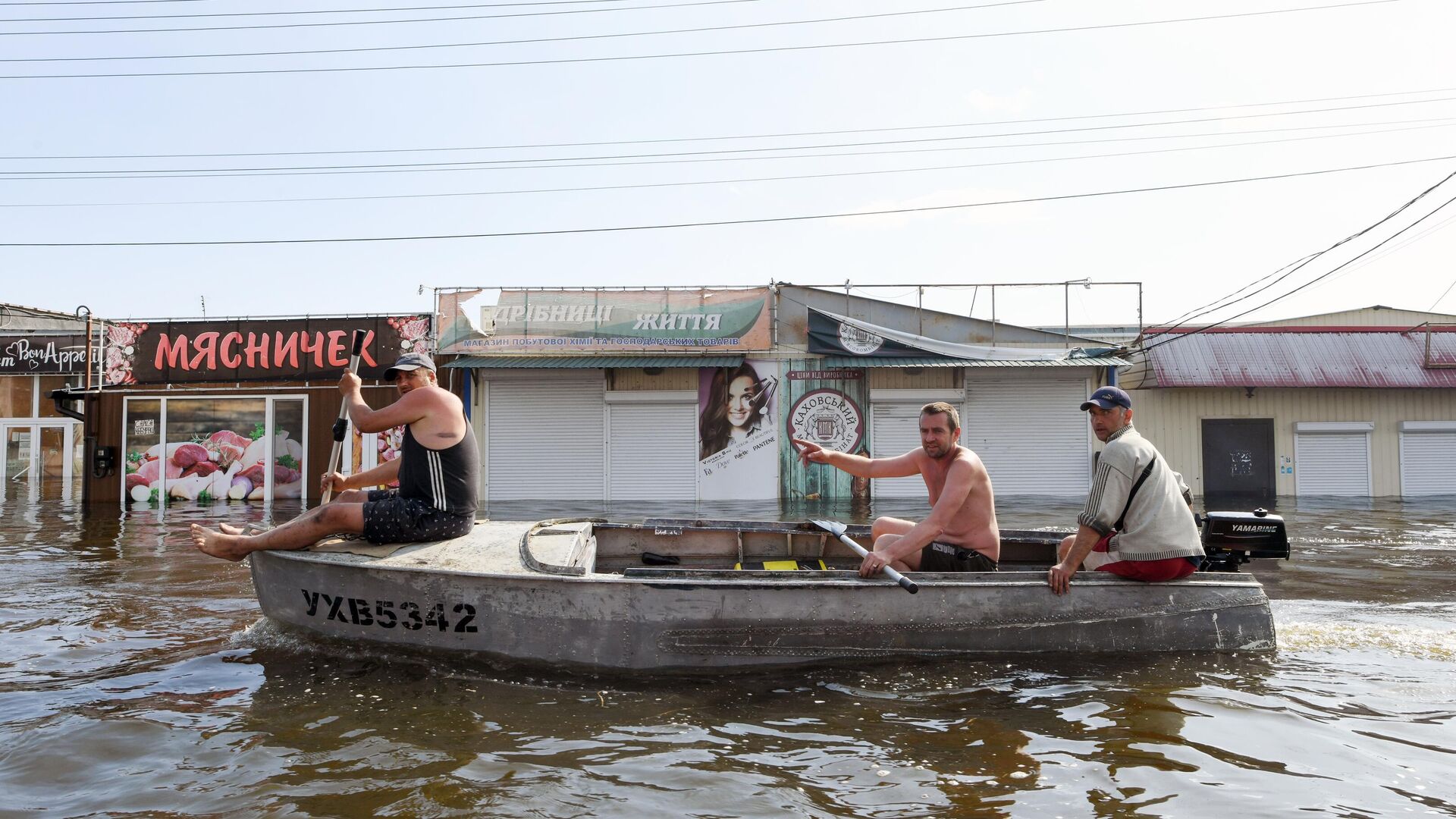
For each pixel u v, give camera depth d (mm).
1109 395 4781
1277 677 4258
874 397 18078
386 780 3053
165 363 17906
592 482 18219
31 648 4879
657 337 18109
